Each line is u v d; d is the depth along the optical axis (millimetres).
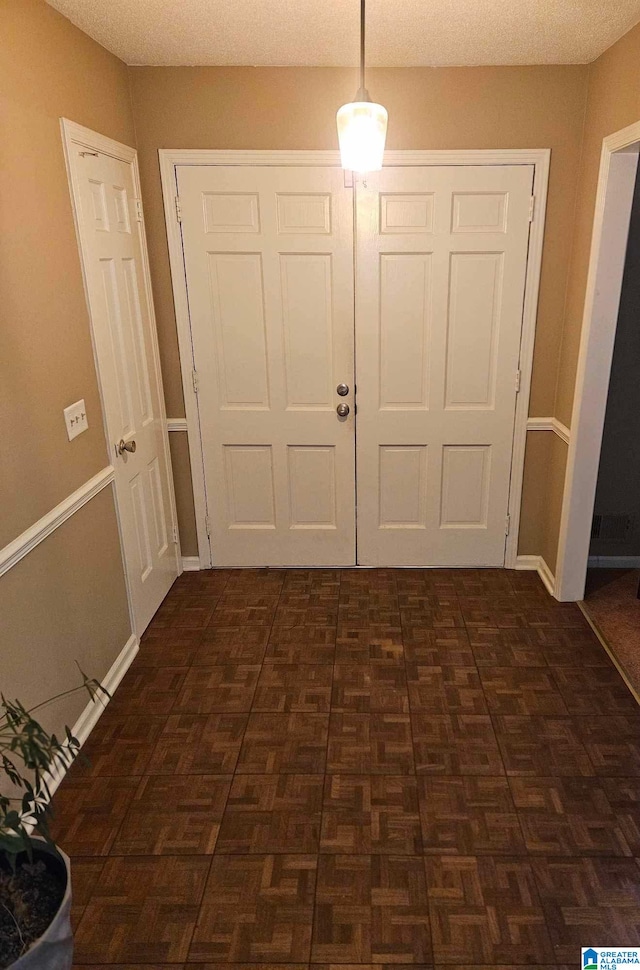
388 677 2461
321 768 2027
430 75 2627
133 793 1945
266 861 1715
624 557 3311
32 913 1296
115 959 1480
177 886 1649
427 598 3031
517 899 1601
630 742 2113
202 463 3191
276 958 1478
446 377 3027
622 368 3035
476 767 2020
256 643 2703
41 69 1922
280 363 3025
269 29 2195
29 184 1848
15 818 1183
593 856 1711
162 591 3041
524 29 2201
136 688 2434
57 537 2000
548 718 2227
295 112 2678
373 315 2941
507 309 2918
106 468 2383
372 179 2752
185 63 2588
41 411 1909
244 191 2787
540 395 3049
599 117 2484
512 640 2680
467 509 3240
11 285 1745
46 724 1944
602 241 2471
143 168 2756
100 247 2338
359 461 3168
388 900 1604
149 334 2854
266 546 3330
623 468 3180
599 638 2682
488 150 2707
